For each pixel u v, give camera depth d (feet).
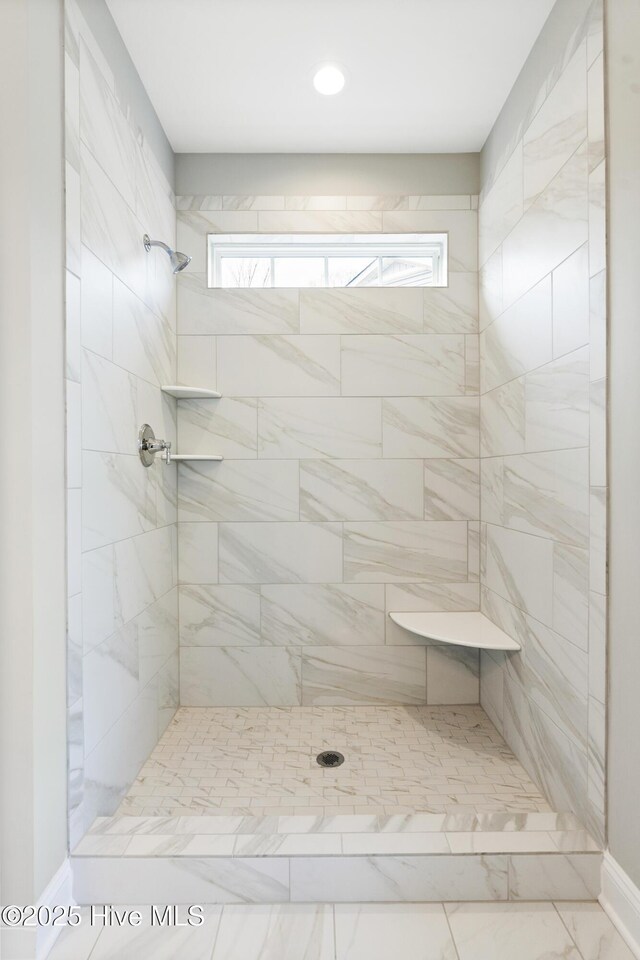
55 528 4.22
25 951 3.90
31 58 3.88
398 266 8.45
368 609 7.96
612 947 4.13
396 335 7.91
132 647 5.95
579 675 4.93
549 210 5.53
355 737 7.06
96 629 4.97
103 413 5.13
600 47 4.44
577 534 4.96
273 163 7.90
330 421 7.89
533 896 4.58
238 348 7.85
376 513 7.92
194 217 7.88
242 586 7.91
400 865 4.56
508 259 6.73
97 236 5.00
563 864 4.56
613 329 4.37
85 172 4.74
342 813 5.45
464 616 7.77
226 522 7.89
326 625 7.95
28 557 3.90
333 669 7.98
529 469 6.09
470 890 4.57
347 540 7.92
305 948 4.12
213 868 4.52
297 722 7.48
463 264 7.93
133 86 6.08
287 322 7.88
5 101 3.82
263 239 8.05
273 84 6.45
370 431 7.91
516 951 4.09
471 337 7.93
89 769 4.85
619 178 4.26
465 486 7.95
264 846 4.64
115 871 4.50
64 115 4.33
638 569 4.08
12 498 3.90
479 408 7.94
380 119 7.16
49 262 4.14
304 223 7.89
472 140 7.64
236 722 7.47
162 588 7.07
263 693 7.95
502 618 7.04
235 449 7.87
